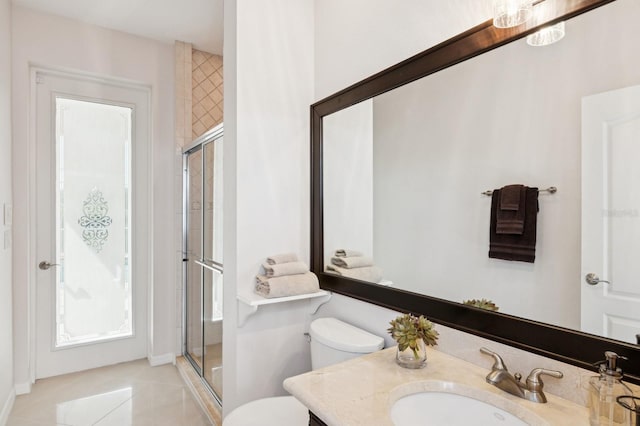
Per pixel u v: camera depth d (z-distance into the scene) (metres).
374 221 1.53
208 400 2.31
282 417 1.40
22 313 2.48
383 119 1.49
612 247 0.85
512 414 0.92
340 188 1.72
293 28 1.90
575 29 0.92
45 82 2.70
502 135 1.08
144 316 3.10
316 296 1.76
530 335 1.00
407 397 1.03
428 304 1.30
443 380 1.05
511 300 1.06
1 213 2.10
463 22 1.20
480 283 1.14
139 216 3.07
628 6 0.83
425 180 1.32
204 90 3.19
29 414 2.23
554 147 0.96
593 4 0.88
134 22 2.72
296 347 1.88
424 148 1.32
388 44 1.49
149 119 3.08
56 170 2.75
